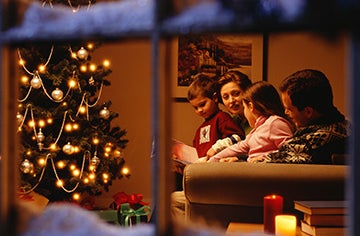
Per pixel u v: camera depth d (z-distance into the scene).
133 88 5.21
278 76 5.20
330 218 2.13
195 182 2.68
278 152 2.77
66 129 3.88
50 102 3.87
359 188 0.32
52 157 3.70
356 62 0.31
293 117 3.22
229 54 5.17
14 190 0.41
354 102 0.32
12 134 0.41
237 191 2.64
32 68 3.77
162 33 0.35
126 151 5.21
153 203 0.37
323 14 0.31
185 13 0.35
